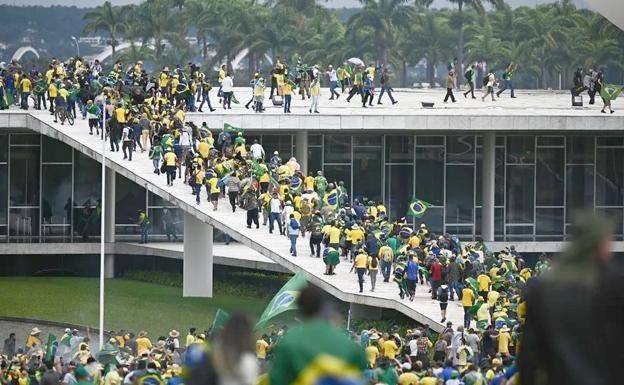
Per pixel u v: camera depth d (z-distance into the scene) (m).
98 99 124.62
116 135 121.62
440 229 146.38
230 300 121.62
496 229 146.88
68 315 115.06
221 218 110.94
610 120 138.50
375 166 145.38
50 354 81.75
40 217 142.38
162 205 143.50
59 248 139.12
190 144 118.69
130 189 143.75
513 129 137.88
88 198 142.62
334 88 149.50
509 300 88.19
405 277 94.56
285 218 108.88
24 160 142.12
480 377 55.94
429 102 143.88
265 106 140.62
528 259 146.50
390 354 73.81
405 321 97.19
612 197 147.88
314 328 20.83
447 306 93.88
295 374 20.56
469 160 145.88
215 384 23.50
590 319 20.69
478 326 85.56
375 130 140.00
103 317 102.94
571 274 20.91
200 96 136.25
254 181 112.25
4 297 124.69
